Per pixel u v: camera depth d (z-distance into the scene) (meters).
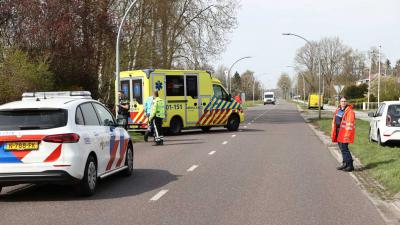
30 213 7.51
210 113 25.03
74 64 26.31
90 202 8.31
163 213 7.48
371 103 73.12
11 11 24.89
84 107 9.36
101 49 28.97
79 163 8.39
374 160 13.24
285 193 9.11
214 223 6.88
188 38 38.38
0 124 8.39
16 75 20.08
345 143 11.93
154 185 9.98
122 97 21.81
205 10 38.69
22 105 8.65
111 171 10.01
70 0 26.09
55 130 8.27
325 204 8.15
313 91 116.56
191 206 7.98
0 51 21.58
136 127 22.77
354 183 10.23
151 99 19.91
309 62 114.00
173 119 23.39
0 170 8.15
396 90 75.75
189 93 24.02
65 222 6.93
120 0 34.72
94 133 9.19
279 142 19.70
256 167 12.58
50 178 8.16
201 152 16.06
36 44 24.91
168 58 37.81
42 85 21.50
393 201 8.35
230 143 19.23
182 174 11.45
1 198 8.75
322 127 28.52
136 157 14.83
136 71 22.78
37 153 8.17
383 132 17.08
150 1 34.94
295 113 54.66
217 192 9.20
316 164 13.18
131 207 7.91
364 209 7.79
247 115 49.22
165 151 16.45
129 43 34.50
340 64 115.25
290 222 6.95
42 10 25.17
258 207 7.91
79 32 27.09
